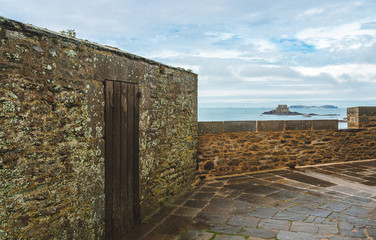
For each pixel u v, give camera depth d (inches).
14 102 81.7
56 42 95.8
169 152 184.4
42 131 90.9
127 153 137.0
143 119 151.6
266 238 121.6
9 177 80.5
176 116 194.2
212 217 150.6
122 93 132.0
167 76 178.9
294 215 147.9
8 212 80.5
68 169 101.3
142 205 152.1
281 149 267.1
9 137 80.4
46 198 92.4
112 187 125.9
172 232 134.0
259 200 175.9
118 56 128.9
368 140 300.0
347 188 197.2
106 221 122.0
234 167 249.8
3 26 78.5
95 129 114.5
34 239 88.2
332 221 138.0
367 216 144.0
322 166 272.8
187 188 209.6
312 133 277.7
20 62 83.4
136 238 129.9
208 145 240.5
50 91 93.6
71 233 103.3
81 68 106.8
